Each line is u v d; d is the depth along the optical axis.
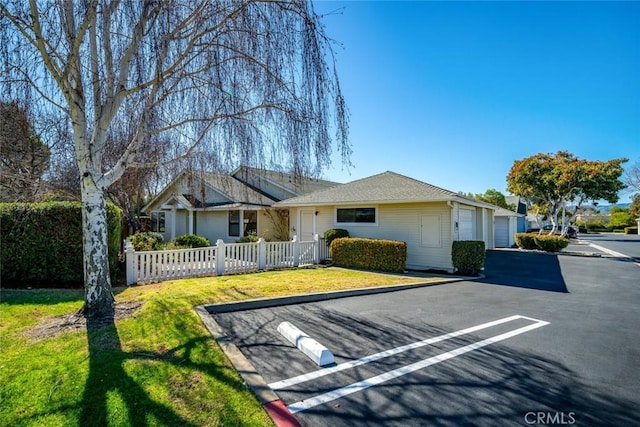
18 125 5.48
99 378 3.16
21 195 9.90
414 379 3.51
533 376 3.59
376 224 13.66
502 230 24.86
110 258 8.53
